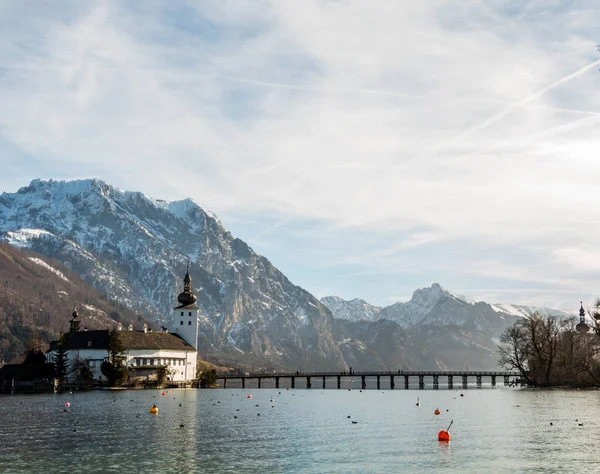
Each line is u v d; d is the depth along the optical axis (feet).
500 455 296.51
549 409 518.78
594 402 583.17
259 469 268.21
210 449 314.14
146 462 281.13
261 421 442.09
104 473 260.21
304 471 264.11
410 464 277.44
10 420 433.89
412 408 576.61
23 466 272.92
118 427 395.55
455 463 278.87
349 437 358.64
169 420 439.22
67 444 326.44
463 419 455.22
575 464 274.98
